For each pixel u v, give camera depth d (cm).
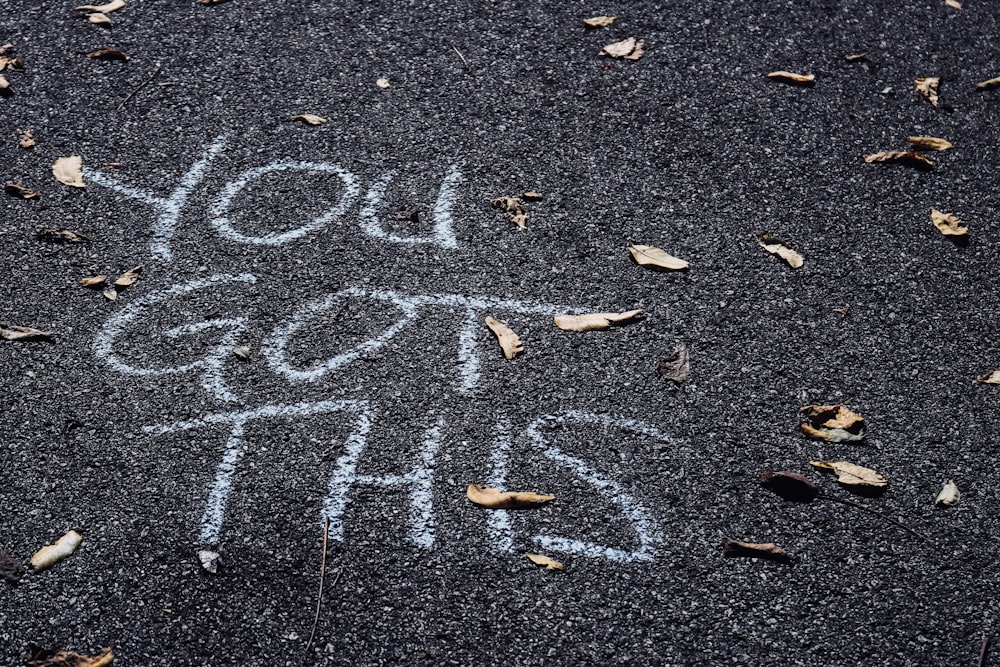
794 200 348
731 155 355
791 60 372
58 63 366
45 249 336
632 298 333
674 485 311
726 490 311
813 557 305
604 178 350
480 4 380
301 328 327
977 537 308
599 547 305
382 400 319
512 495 308
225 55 368
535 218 343
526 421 317
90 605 298
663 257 338
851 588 303
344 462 312
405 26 375
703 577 303
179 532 304
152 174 348
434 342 326
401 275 334
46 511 306
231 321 328
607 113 361
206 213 342
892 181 352
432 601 299
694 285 335
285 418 316
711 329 329
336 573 301
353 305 330
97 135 354
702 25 378
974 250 343
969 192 352
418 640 296
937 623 300
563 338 327
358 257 337
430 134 356
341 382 321
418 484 310
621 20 378
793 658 297
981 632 300
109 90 362
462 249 338
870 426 319
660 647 297
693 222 344
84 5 378
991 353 329
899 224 346
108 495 308
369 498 308
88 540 304
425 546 304
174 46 370
